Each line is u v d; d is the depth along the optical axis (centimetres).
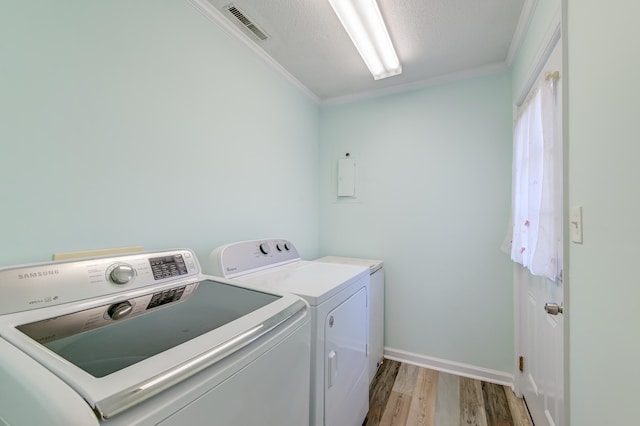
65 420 38
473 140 217
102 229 108
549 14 119
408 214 239
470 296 217
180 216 139
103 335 66
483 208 213
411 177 238
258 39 180
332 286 126
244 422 65
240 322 72
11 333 60
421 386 201
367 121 255
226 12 156
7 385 47
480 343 213
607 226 73
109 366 53
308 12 156
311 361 109
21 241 88
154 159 127
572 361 96
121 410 42
